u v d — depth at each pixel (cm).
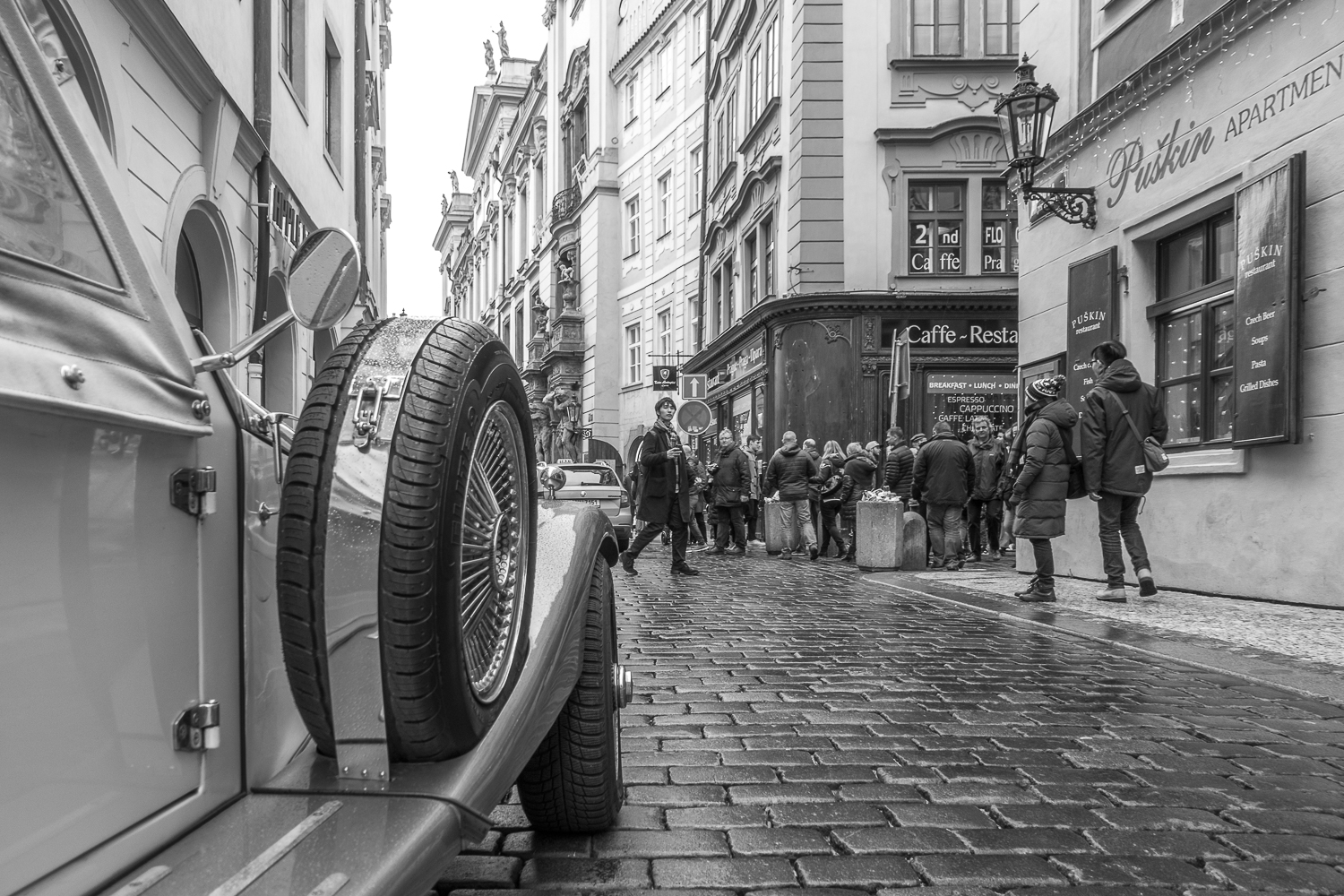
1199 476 923
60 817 120
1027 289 1245
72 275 133
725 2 2695
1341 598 759
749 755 398
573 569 272
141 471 141
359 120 2028
